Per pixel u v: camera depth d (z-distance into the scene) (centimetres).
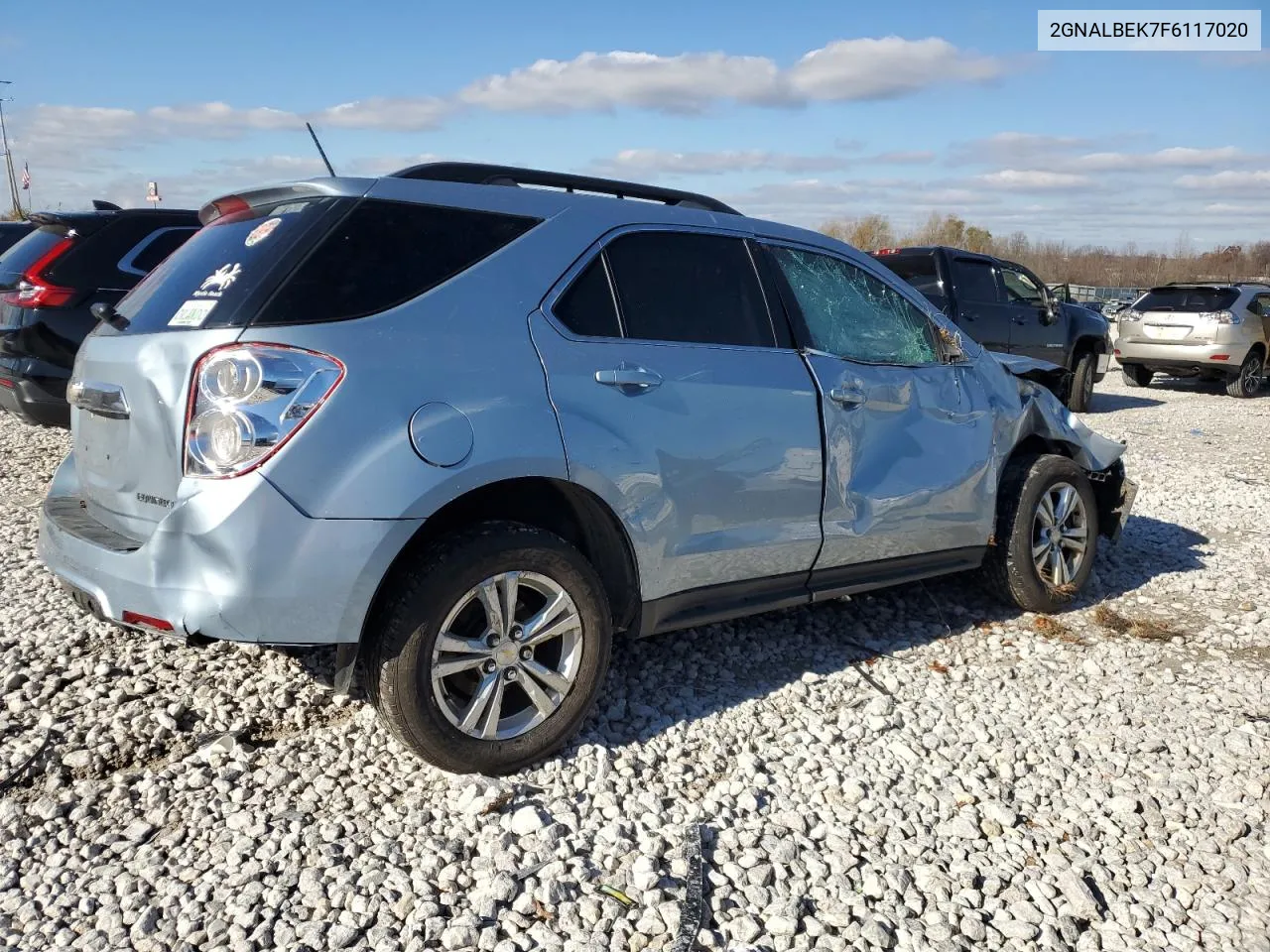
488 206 338
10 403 700
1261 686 430
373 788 317
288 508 279
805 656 441
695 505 358
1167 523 712
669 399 350
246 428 278
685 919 261
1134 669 444
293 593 281
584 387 331
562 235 346
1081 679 431
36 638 416
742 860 290
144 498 306
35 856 280
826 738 366
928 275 1067
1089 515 518
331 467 283
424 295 312
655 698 390
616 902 268
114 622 308
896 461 430
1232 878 295
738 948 254
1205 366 1634
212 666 398
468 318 316
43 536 346
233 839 289
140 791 312
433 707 308
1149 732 382
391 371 295
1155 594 553
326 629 288
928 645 461
